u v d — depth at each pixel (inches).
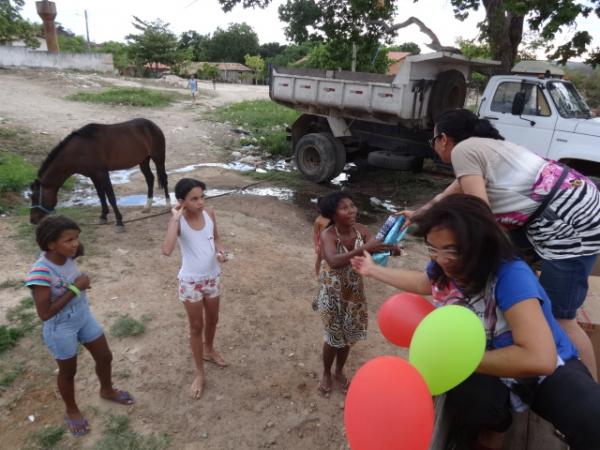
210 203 310.7
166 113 649.0
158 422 121.8
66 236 97.2
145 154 273.6
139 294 183.5
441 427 77.4
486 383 74.0
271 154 477.1
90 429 117.7
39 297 98.7
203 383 134.0
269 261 222.7
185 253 121.6
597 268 155.3
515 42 385.7
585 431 63.4
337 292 115.5
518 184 91.3
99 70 1035.9
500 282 63.2
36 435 114.7
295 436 120.6
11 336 149.2
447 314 60.6
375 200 341.4
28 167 335.9
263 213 298.4
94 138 242.1
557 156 280.2
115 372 139.1
